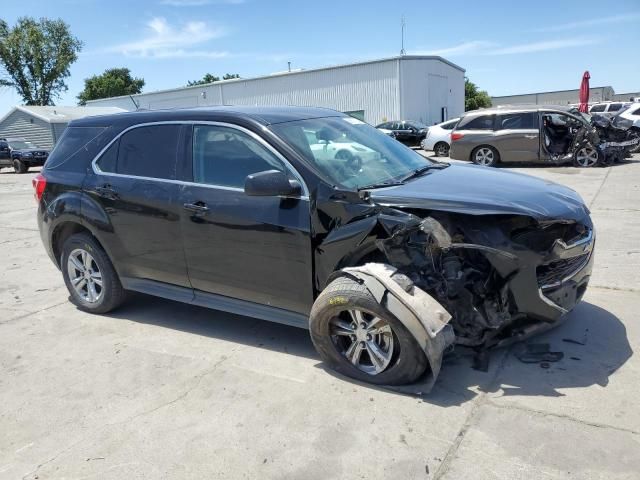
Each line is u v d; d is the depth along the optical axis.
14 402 3.56
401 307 3.17
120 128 4.67
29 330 4.77
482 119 15.52
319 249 3.57
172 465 2.83
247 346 4.20
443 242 3.17
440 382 3.47
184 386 3.63
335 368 3.65
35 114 37.38
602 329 4.11
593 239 3.76
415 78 33.41
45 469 2.86
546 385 3.37
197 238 4.08
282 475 2.71
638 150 17.59
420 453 2.80
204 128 4.15
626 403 3.13
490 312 3.46
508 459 2.71
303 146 3.83
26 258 7.50
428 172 4.26
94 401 3.51
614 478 2.54
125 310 5.13
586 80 22.44
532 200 3.49
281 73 36.91
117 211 4.50
